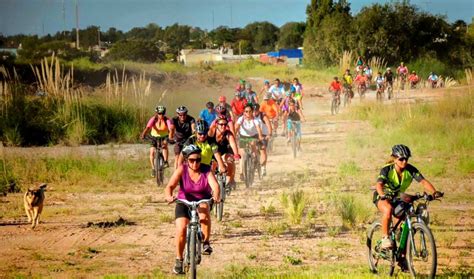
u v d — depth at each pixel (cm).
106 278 1831
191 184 1684
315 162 4294
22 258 2150
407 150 1745
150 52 18262
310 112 8112
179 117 2959
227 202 3089
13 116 5566
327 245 2261
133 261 2094
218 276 1855
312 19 16538
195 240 1611
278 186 3497
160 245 2312
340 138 5478
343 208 2688
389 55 13575
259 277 1788
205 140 2258
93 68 10325
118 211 2948
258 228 2545
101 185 3684
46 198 3303
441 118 5797
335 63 13788
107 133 5697
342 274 1805
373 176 3731
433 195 1723
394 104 6862
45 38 13062
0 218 2836
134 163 4253
